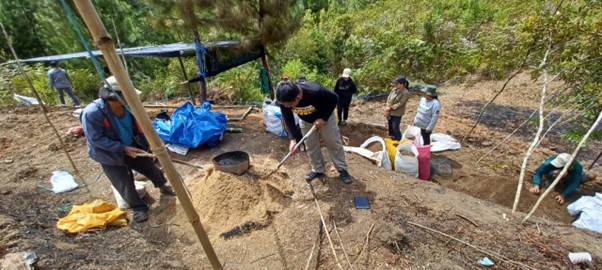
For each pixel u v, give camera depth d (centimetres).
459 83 1143
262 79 818
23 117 661
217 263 208
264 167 421
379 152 519
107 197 389
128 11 1203
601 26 402
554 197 460
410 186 407
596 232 345
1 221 296
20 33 1170
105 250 288
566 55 434
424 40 1298
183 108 556
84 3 126
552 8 494
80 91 1082
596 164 580
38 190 396
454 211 354
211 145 535
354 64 1331
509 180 503
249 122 659
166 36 1246
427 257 290
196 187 385
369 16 1716
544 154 616
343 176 402
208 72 709
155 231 326
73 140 542
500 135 718
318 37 1429
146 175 359
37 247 266
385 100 1046
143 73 1210
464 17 1413
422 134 582
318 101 335
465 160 589
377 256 291
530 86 1016
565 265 282
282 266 286
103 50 134
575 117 481
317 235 317
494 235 319
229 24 650
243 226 328
